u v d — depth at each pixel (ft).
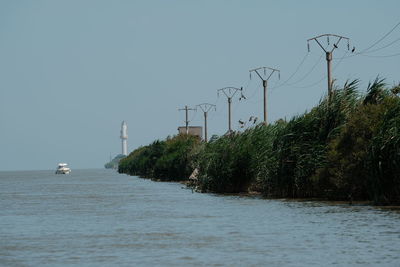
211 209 366.22
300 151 426.51
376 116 380.37
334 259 184.96
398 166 340.80
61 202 472.85
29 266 184.85
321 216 304.09
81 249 215.72
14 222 316.19
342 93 421.59
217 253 201.26
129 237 245.24
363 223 269.64
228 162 509.35
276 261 184.34
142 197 517.96
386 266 173.17
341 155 393.91
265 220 294.66
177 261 188.34
